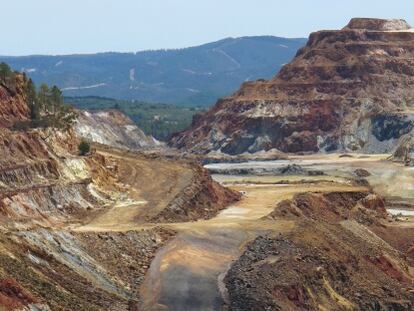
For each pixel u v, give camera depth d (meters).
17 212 97.12
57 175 115.38
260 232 104.81
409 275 117.12
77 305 69.12
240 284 81.31
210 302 77.94
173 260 89.19
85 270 81.06
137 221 108.25
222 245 98.25
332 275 95.38
